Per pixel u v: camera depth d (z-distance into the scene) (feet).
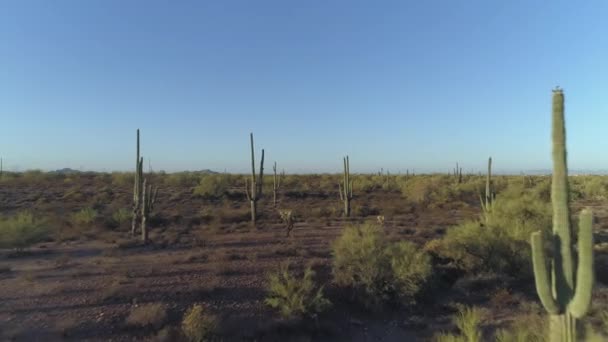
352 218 100.12
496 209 57.00
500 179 236.63
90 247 62.80
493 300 40.37
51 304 34.83
